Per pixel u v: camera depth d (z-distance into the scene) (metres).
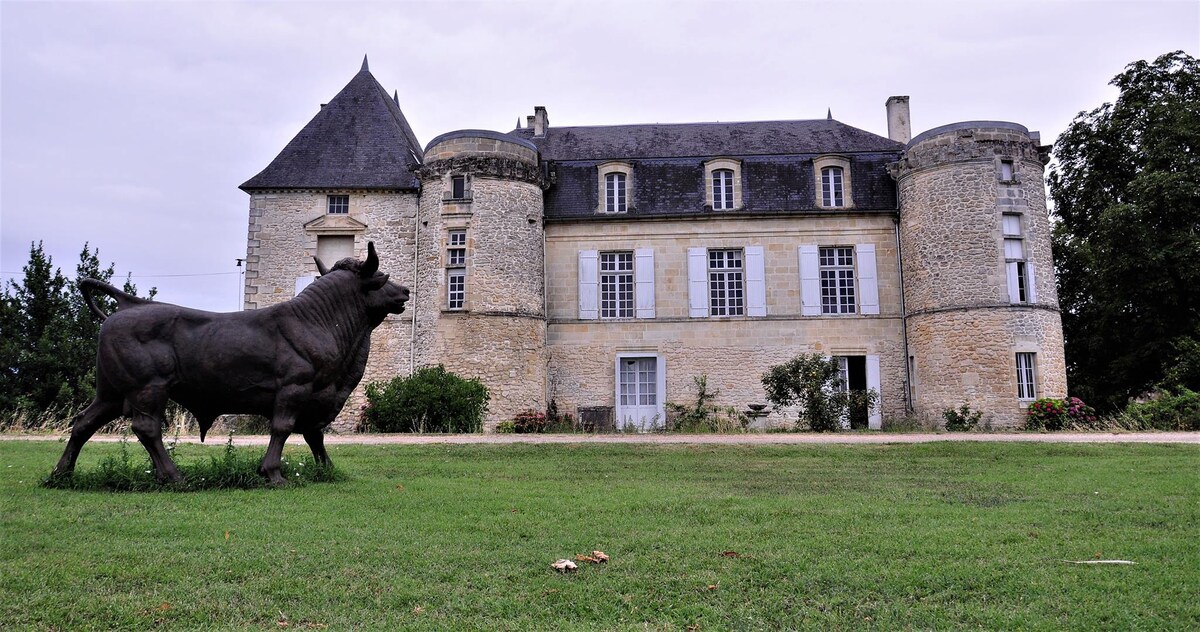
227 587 4.23
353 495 7.26
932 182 22.00
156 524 5.68
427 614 3.88
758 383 23.16
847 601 4.13
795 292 23.45
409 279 22.81
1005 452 12.29
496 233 22.09
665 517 6.32
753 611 3.96
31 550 4.91
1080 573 4.61
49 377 20.12
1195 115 23.45
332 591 4.19
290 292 22.91
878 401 22.70
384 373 22.33
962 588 4.35
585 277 23.77
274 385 7.82
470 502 6.99
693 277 23.64
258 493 7.24
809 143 25.77
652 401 23.50
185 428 17.52
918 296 22.28
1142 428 18.39
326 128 24.59
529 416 21.06
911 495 7.70
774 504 7.01
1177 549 5.19
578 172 24.36
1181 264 22.50
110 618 3.75
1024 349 20.77
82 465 9.37
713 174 24.23
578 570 4.63
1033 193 21.70
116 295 7.77
